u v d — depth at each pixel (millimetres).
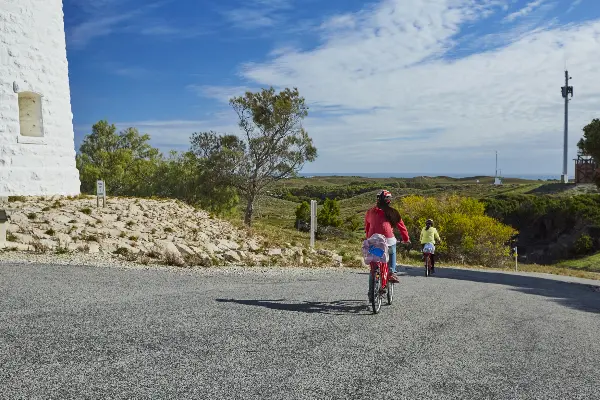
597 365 5512
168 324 5957
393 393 4145
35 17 18719
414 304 8742
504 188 101000
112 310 6539
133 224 16406
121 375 4215
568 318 8898
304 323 6422
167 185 43594
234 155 40125
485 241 38594
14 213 14453
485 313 8422
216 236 18453
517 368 5098
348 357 5035
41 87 18812
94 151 56969
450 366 4977
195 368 4473
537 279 21609
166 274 10414
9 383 3932
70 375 4164
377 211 7891
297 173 41438
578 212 55469
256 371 4477
